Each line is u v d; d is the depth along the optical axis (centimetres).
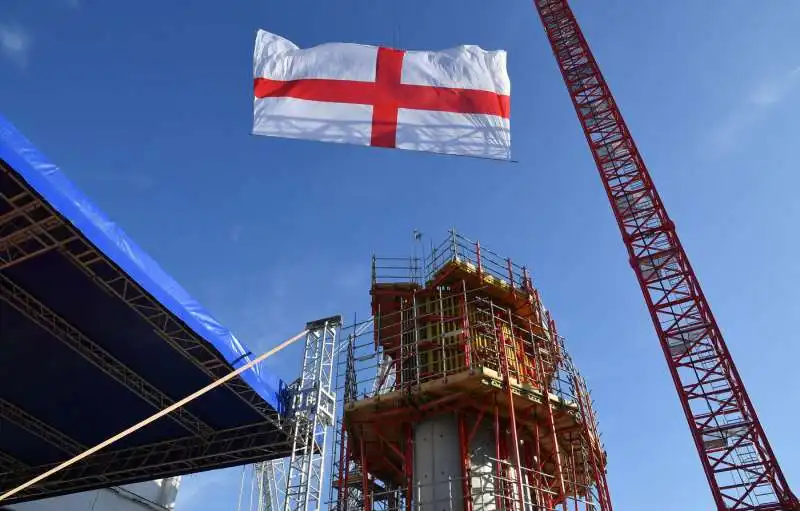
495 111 2450
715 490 3675
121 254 2720
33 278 2911
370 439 2903
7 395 3719
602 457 3059
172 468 4181
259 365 3559
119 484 4350
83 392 3662
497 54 2542
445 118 2425
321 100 2425
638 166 4866
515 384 2611
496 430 2547
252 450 3928
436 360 2836
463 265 3031
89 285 2931
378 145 2370
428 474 2572
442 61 2516
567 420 2752
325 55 2500
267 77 2452
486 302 2972
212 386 3130
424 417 2708
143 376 3534
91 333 3238
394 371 3102
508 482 2453
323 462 3844
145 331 3194
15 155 2319
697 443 3831
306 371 4047
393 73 2484
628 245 4594
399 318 3212
